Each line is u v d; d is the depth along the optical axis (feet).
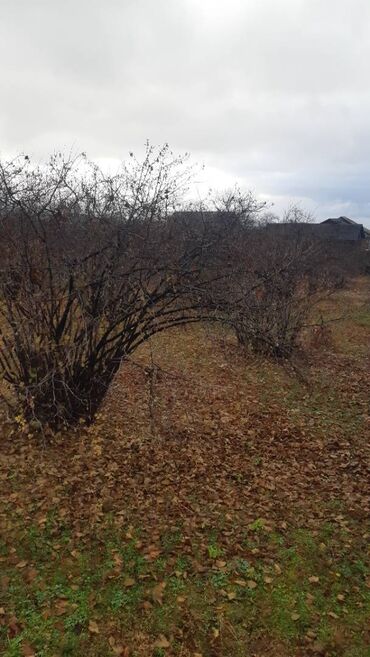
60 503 16.05
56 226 17.61
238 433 23.47
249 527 15.58
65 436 20.10
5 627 11.17
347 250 104.68
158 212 18.33
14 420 19.90
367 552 14.71
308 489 18.47
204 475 18.84
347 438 23.70
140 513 15.93
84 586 12.62
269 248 37.76
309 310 42.63
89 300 18.25
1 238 17.07
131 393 26.55
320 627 11.78
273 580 13.33
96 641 11.02
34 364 18.74
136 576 13.10
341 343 46.37
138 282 17.89
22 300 17.69
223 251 19.33
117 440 20.66
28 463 18.13
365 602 12.67
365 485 18.95
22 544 14.01
